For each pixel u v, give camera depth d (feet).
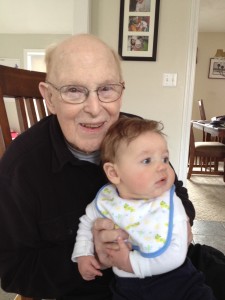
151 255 2.16
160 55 7.55
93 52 2.29
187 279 2.30
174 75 7.61
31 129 2.77
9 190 2.39
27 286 2.40
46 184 2.46
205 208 8.92
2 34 16.89
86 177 2.60
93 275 2.34
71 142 2.49
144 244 2.20
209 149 11.94
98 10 7.47
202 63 18.19
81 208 2.58
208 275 2.75
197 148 12.07
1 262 2.48
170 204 2.35
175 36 7.45
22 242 2.48
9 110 15.19
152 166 2.33
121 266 2.21
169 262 2.15
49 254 2.43
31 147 2.54
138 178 2.32
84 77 2.24
